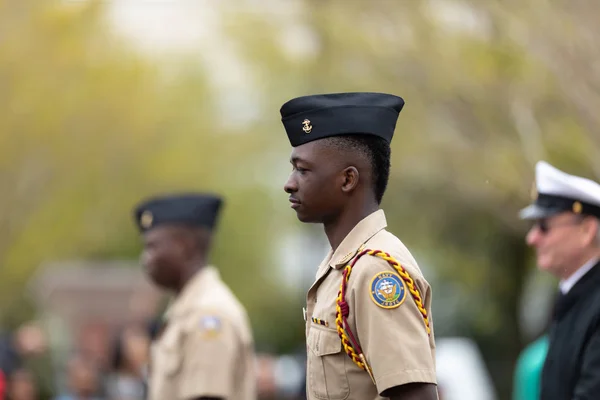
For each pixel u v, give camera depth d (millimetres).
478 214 34250
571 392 8789
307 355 7223
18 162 28531
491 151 20562
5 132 27781
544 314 35250
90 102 29031
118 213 34594
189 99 33844
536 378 11031
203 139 35125
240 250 43562
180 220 11820
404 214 35344
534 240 9648
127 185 32719
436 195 33094
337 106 7098
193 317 11312
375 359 6637
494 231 35656
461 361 20297
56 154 29281
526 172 20172
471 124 20781
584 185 9375
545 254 9523
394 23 20391
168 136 33281
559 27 16688
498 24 17828
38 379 21969
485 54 19078
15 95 27453
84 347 18422
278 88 30078
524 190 20562
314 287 7262
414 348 6637
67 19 27484
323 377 6973
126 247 38906
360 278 6824
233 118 36969
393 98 7293
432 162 23719
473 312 38719
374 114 7133
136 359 18047
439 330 39094
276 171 43281
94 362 18250
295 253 45875
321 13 21219
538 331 36469
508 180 20734
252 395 11445
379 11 20422
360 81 21719
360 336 6781
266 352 44344
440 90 20375
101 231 35750
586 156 19797
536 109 19422
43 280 31172
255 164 41469
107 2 28266
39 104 27859
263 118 35438
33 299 35719
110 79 29422
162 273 11891
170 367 11211
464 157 21922
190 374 11023
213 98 36000
